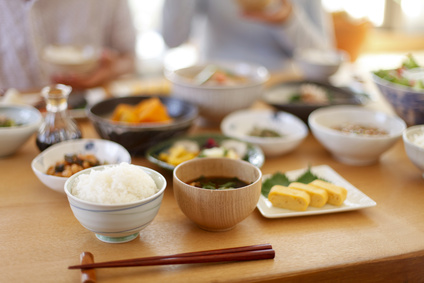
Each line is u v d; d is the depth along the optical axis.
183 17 1.78
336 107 1.17
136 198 0.74
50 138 0.96
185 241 0.77
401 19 3.80
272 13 1.56
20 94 1.24
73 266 0.69
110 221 0.72
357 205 0.85
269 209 0.83
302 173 0.94
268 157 1.03
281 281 0.72
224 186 0.82
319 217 0.84
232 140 1.01
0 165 0.96
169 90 1.29
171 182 0.92
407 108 1.10
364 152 0.98
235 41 1.83
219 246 0.77
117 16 1.65
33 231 0.78
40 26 1.50
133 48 1.71
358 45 2.70
